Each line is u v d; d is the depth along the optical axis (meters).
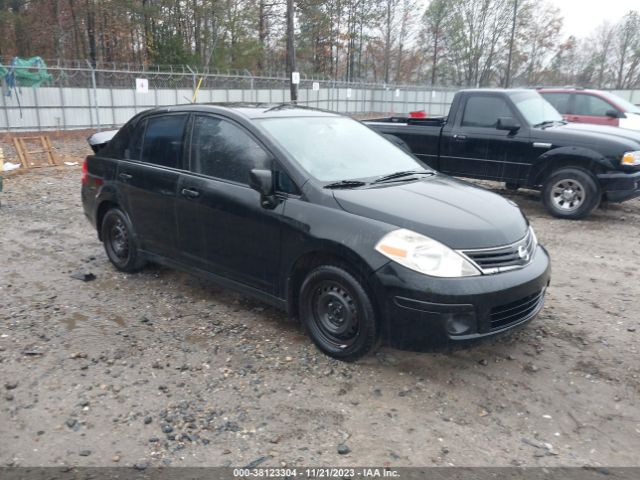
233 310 4.79
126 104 25.30
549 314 4.78
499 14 57.06
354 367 3.81
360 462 2.89
